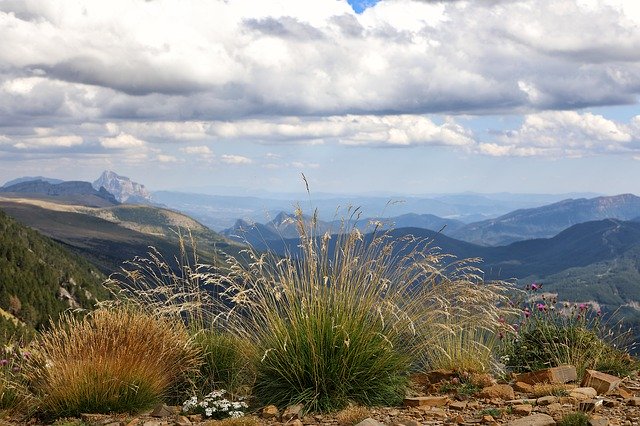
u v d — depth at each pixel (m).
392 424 6.04
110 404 7.78
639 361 9.33
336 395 7.32
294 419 6.84
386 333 7.79
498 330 9.31
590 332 9.44
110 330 8.55
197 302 8.87
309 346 7.49
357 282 8.01
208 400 7.64
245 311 8.05
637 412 6.18
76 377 7.88
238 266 7.90
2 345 8.60
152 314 9.09
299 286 7.93
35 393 8.43
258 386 7.90
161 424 6.88
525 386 7.86
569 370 8.30
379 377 7.61
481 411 6.61
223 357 8.80
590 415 5.91
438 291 8.13
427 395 7.72
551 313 9.76
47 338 8.62
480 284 8.27
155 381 8.19
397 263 8.02
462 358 8.69
